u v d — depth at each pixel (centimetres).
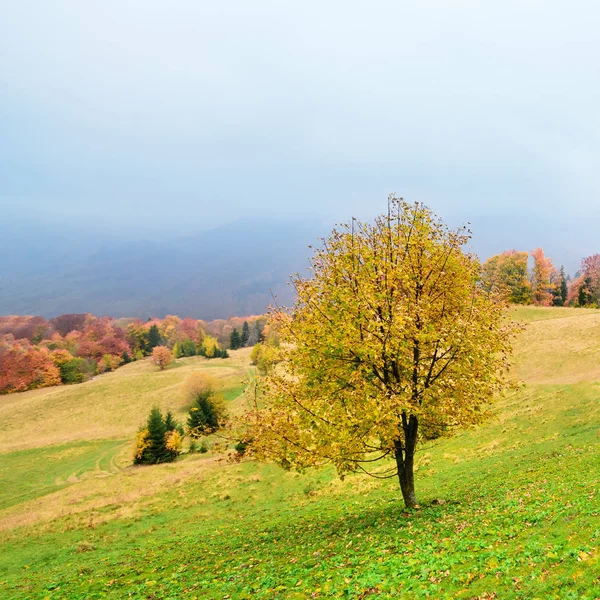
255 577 1516
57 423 10638
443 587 1038
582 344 6375
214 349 18162
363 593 1126
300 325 2038
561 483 1909
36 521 3934
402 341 1780
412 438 2044
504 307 2073
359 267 1992
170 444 6825
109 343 18800
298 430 1941
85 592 1811
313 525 2298
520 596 896
